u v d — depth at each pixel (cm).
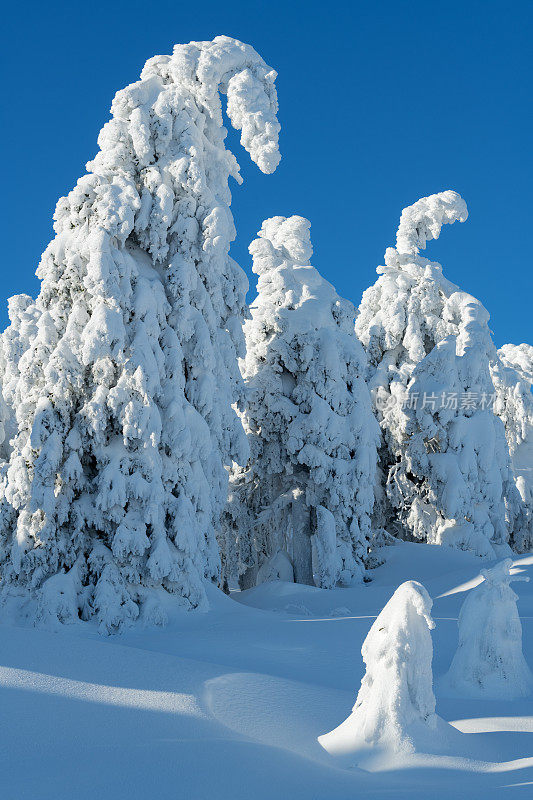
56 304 2241
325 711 905
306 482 3116
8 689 844
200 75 2672
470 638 1135
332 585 2920
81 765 621
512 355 6688
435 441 3428
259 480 3216
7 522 2141
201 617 2052
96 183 2338
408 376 3662
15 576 2077
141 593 2033
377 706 749
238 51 2814
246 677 998
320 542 2988
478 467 3375
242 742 710
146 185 2444
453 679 1135
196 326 2414
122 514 2059
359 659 1357
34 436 2058
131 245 2480
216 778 600
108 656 1052
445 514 3266
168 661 1049
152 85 2634
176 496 2252
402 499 3484
